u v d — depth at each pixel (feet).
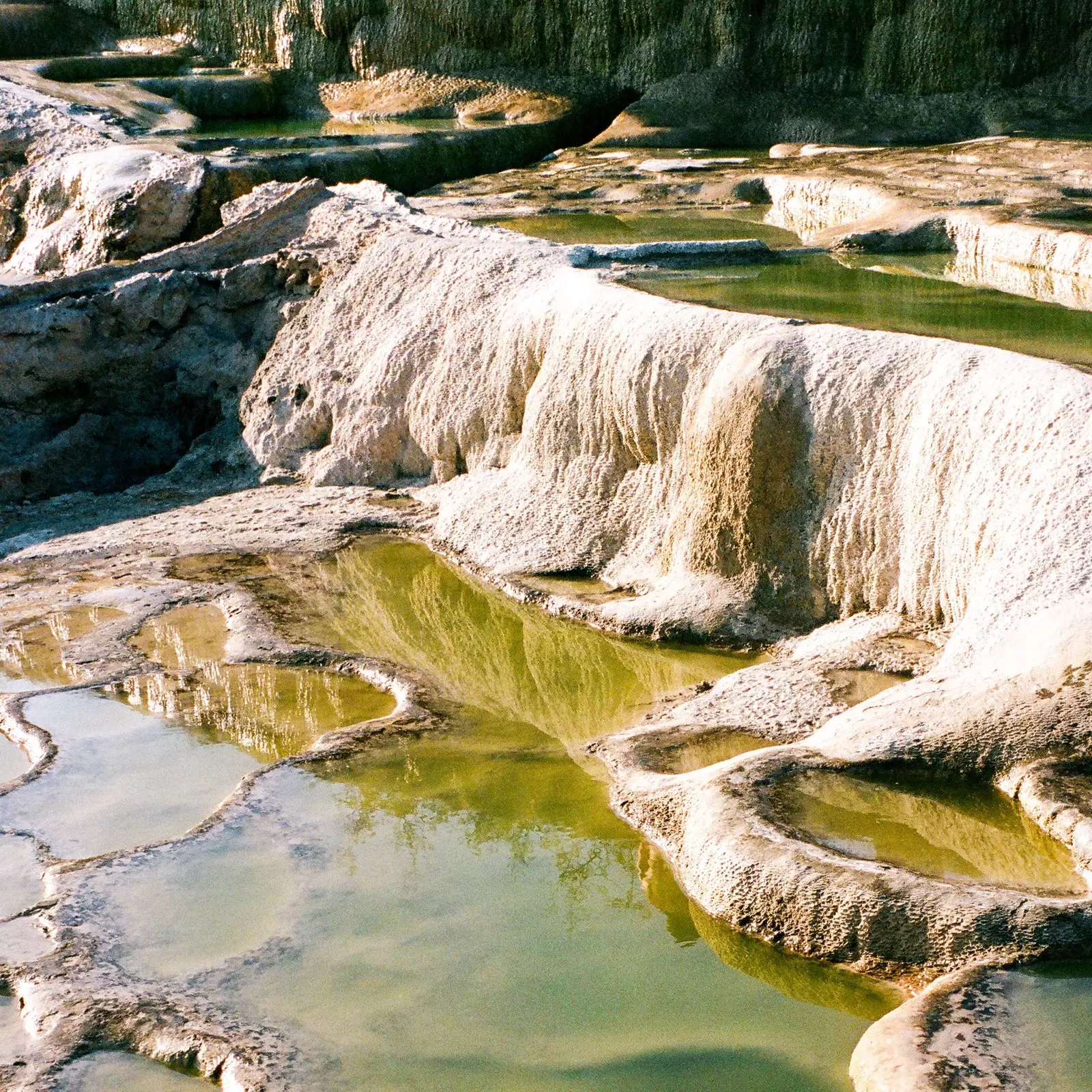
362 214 41.39
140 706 25.14
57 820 21.24
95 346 39.58
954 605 23.63
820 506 25.85
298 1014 16.53
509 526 31.14
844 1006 16.43
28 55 66.90
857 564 25.35
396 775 22.34
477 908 18.67
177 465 39.11
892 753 19.67
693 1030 16.11
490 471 33.47
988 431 23.44
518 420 33.50
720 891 17.87
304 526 33.73
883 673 23.12
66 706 25.11
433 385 35.12
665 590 27.35
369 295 38.29
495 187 51.21
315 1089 15.30
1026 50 53.78
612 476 30.25
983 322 28.60
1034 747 19.15
